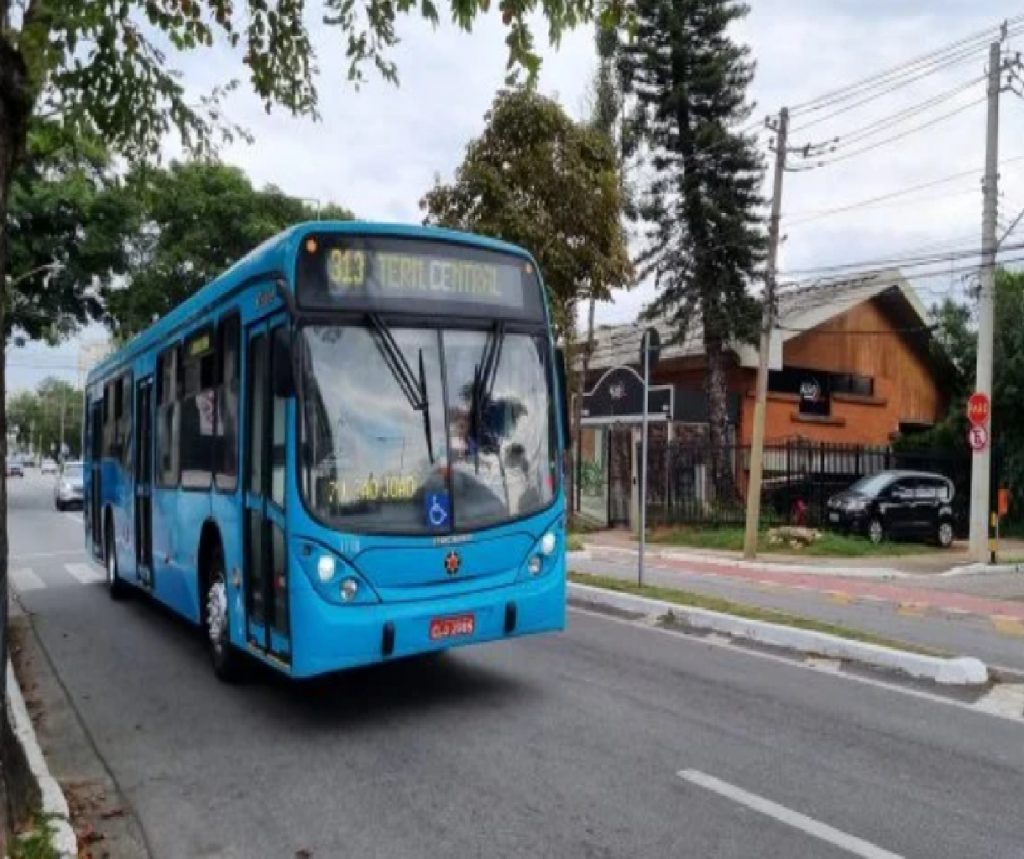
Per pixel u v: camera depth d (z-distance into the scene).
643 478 13.17
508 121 16.64
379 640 6.59
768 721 7.01
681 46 26.86
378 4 6.96
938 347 34.19
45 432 126.00
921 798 5.50
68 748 6.72
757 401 21.56
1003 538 28.28
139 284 31.48
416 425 6.94
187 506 9.34
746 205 27.58
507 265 7.59
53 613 12.29
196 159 8.61
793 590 15.65
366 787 5.76
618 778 5.82
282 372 6.67
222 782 5.93
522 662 8.91
